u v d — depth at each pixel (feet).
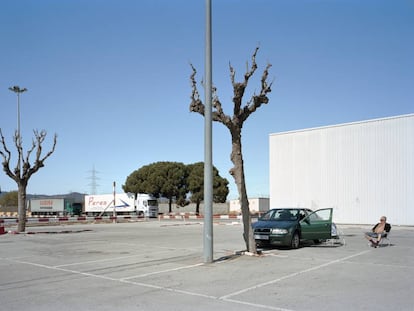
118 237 71.00
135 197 205.87
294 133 115.24
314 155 111.04
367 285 28.43
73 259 42.86
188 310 22.18
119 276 32.55
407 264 37.68
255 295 25.59
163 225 115.24
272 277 31.53
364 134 102.78
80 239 67.41
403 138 96.78
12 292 27.07
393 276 31.78
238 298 24.86
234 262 39.06
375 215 99.55
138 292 26.68
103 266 37.76
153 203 202.08
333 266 36.60
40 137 84.58
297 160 114.11
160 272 34.17
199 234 77.15
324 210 54.49
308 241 57.72
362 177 102.32
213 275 32.53
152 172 226.99
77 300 24.64
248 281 30.01
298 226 50.37
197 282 29.81
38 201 261.03
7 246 57.00
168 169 225.56
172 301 24.21
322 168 109.19
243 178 43.96
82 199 272.31
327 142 108.88
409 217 94.63
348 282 29.48
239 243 57.72
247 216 43.88
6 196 370.32
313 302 23.79
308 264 37.70
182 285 28.76
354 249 49.16
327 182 108.06
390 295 25.41
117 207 215.31
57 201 246.27
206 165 39.45
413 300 24.14
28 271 35.47
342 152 106.11
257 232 49.60
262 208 236.22
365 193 101.55
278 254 44.55
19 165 82.84
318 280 30.25
